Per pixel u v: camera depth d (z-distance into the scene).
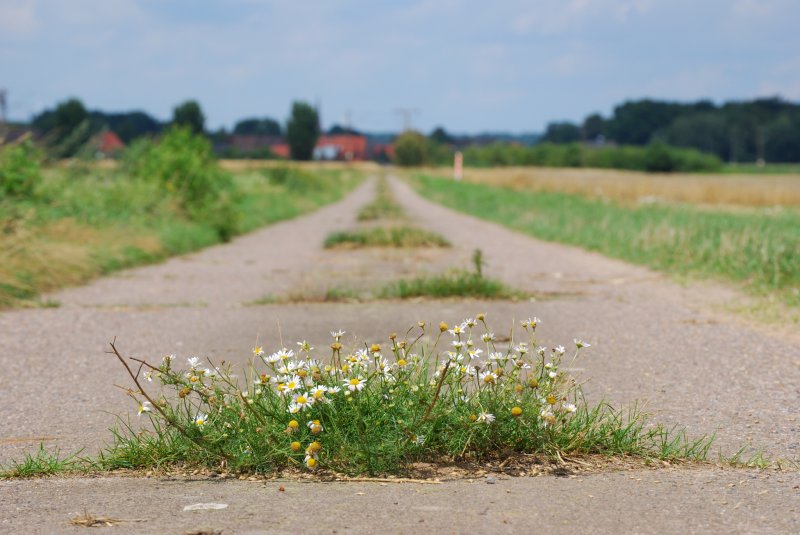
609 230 16.53
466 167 114.81
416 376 4.23
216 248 16.45
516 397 3.99
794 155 138.00
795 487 3.46
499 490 3.45
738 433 4.36
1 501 3.39
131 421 4.71
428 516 3.13
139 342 7.07
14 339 7.27
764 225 15.18
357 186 70.19
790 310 8.27
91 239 13.25
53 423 4.73
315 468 3.76
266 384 3.96
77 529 3.02
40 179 15.05
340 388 3.83
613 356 6.30
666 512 3.16
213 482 3.63
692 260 11.95
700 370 5.84
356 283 10.75
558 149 112.12
